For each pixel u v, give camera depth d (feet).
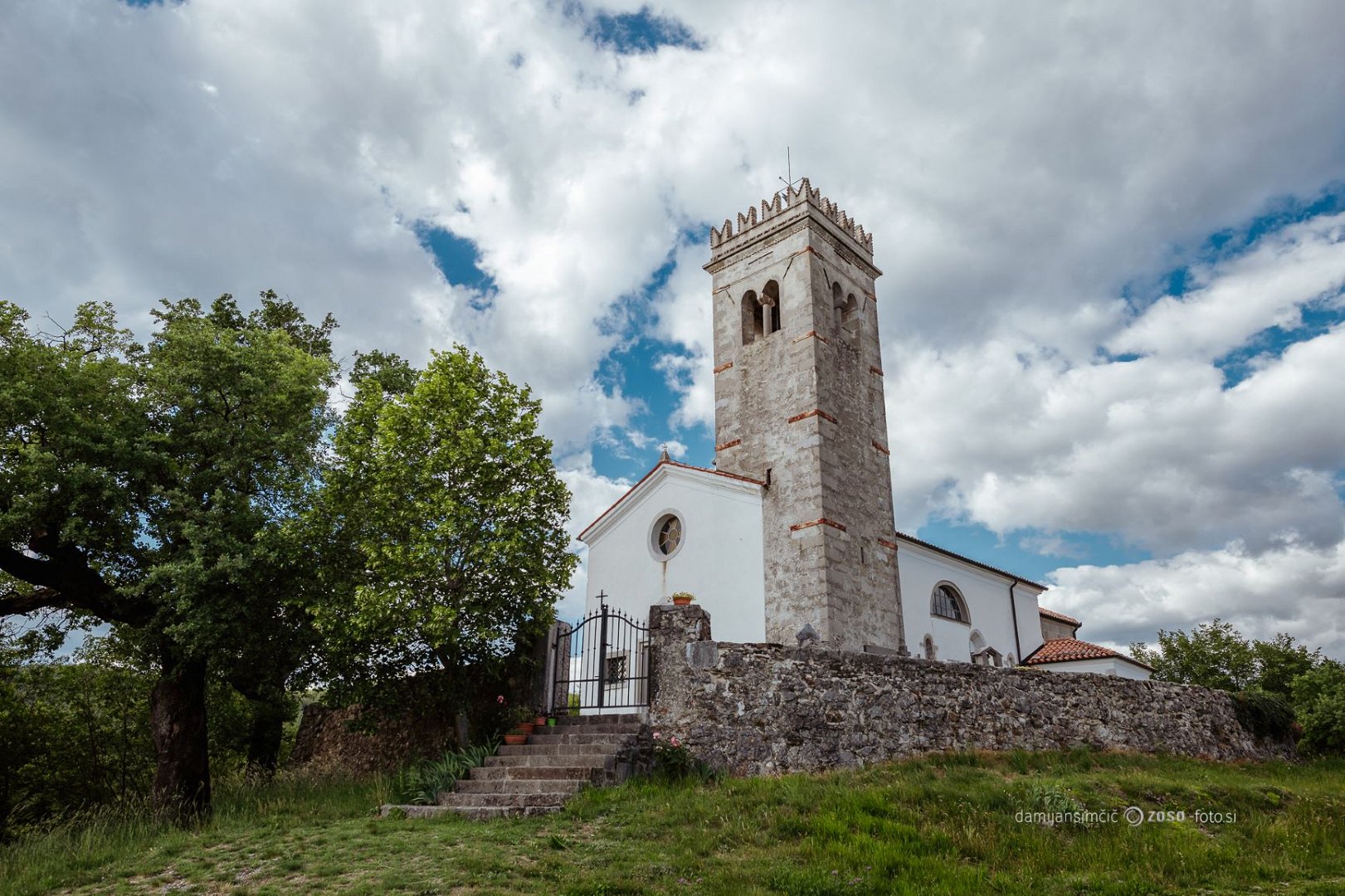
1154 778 52.95
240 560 59.06
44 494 56.80
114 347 68.03
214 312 91.35
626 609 97.19
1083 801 46.11
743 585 89.51
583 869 34.63
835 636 83.61
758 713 53.47
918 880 33.78
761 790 45.55
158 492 61.05
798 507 90.12
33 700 83.35
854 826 40.11
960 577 116.37
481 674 64.54
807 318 97.91
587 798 45.27
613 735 53.11
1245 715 81.30
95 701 86.94
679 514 96.68
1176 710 74.69
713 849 37.60
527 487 63.93
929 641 105.19
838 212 110.93
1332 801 51.52
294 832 42.50
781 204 107.45
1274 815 48.47
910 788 45.19
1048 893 33.37
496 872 34.22
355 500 65.98
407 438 62.95
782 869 34.06
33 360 59.77
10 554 60.34
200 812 55.72
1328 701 87.97
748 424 99.96
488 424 65.10
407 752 70.08
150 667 72.64
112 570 64.18
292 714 93.66
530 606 62.39
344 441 67.41
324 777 69.51
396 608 58.34
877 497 98.84
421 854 37.11
